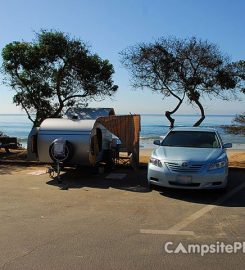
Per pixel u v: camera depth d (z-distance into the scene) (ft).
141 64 53.78
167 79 53.78
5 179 38.09
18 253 18.25
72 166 40.78
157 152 34.17
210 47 52.44
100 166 43.57
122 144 46.34
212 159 31.86
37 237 20.59
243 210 27.32
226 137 142.82
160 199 30.48
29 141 39.19
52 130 38.96
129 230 22.13
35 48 55.11
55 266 16.81
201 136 37.11
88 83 57.36
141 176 41.14
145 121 312.09
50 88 57.67
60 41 54.70
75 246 19.30
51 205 27.89
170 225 23.32
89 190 33.53
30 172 42.37
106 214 25.61
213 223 23.90
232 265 17.25
